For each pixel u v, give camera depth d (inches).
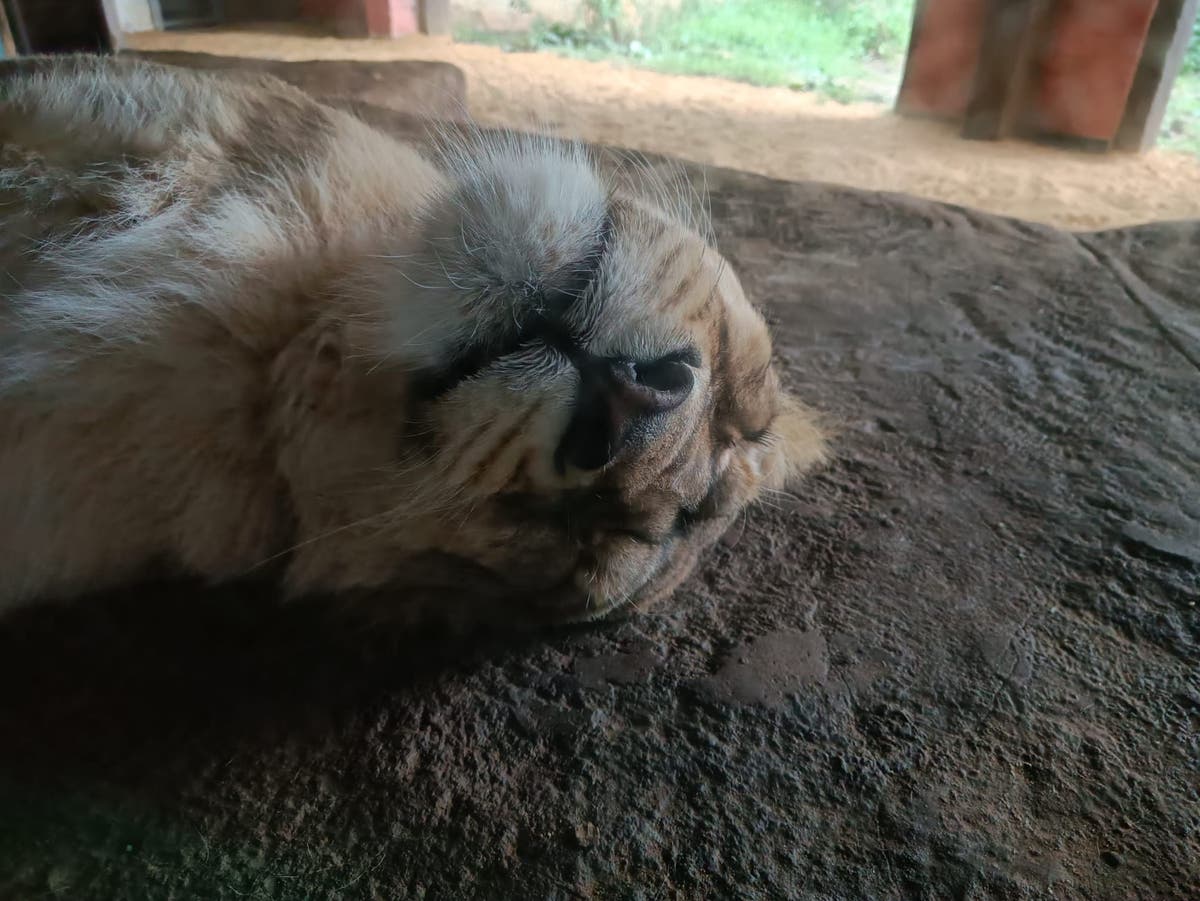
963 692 18.2
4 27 64.9
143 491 16.5
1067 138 86.7
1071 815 16.0
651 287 15.9
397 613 18.5
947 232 42.5
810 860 15.0
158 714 16.6
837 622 19.8
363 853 14.7
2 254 16.4
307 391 16.0
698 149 82.9
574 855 14.9
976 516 23.4
